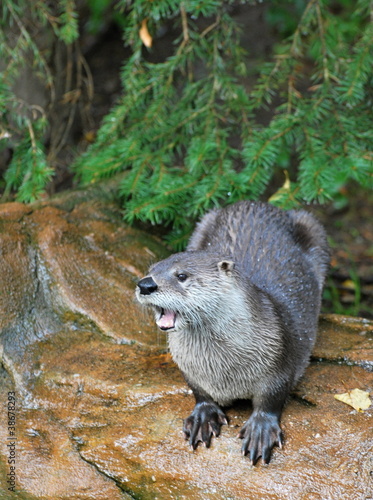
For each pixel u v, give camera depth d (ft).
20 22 34.58
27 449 22.36
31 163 32.37
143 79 33.50
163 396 23.48
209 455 21.24
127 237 31.24
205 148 31.01
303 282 25.22
